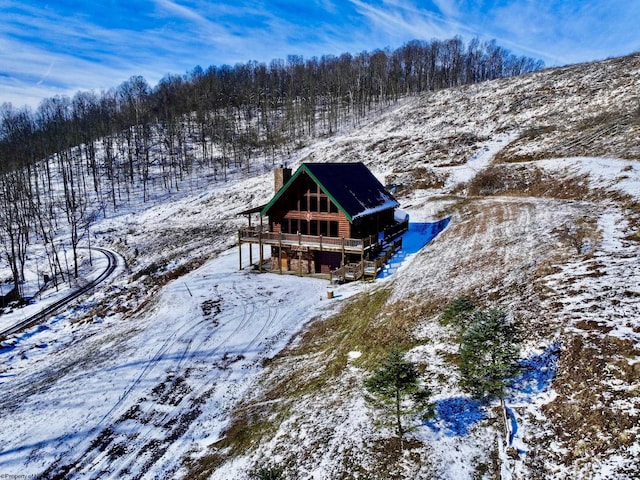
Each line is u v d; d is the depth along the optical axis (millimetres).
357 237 31672
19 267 50375
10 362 25562
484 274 20656
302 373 17969
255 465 12602
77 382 20062
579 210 27609
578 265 17797
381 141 72000
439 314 17969
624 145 40531
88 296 38688
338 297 26453
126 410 17641
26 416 17812
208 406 17406
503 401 11094
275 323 24156
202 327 24297
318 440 12594
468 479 9742
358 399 13969
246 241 34000
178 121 107562
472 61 135625
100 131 104312
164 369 20375
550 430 10258
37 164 93312
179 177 83188
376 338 18094
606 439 9312
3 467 14984
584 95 62969
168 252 48031
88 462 14961
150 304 29922
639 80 59219
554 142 50125
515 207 33125
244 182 72812
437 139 65188
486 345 11250
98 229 64188
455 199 42969
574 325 13352
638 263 16438
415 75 129625
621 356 11266
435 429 11633
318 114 111562
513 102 72062
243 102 123375
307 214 31672
